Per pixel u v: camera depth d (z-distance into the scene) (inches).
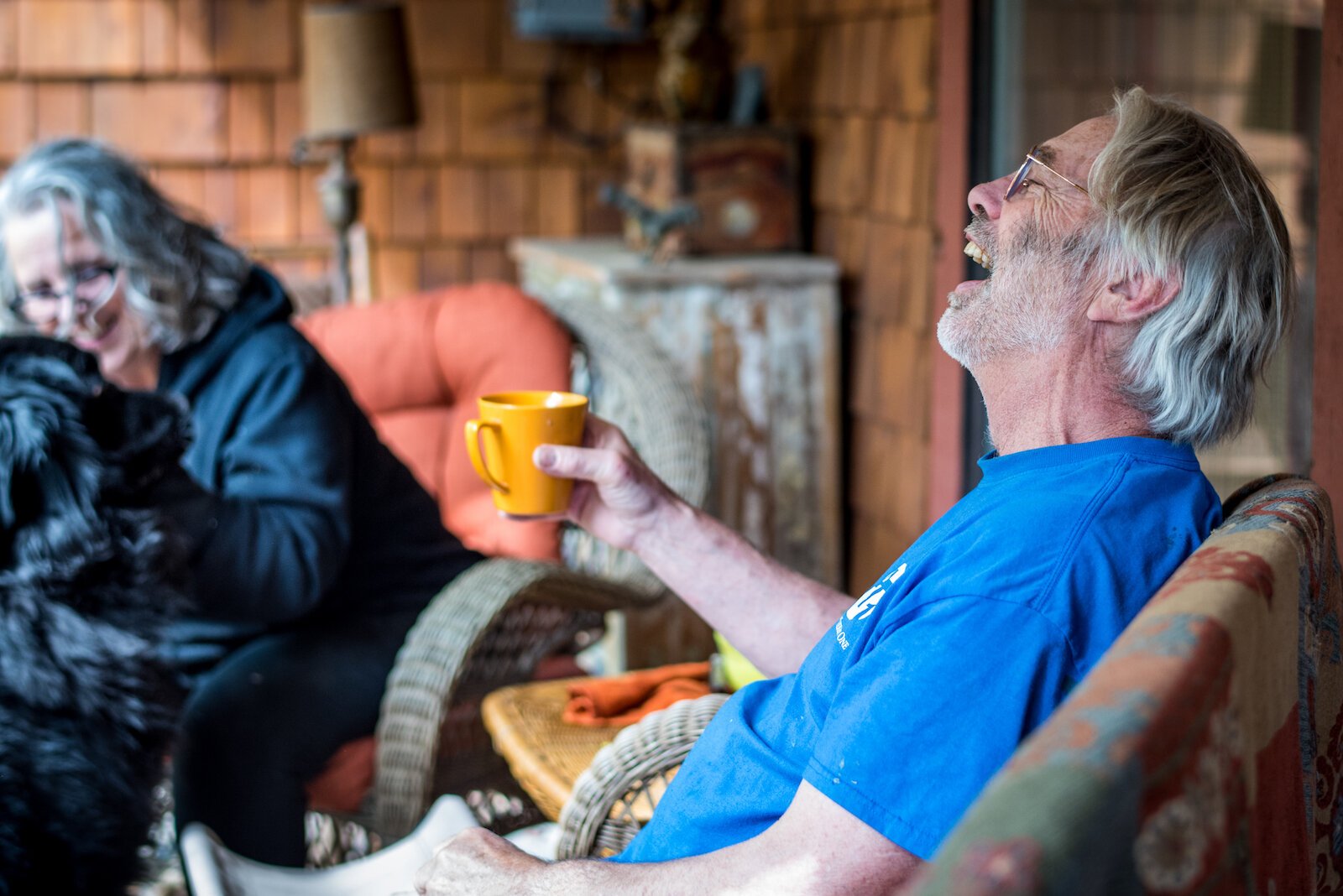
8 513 56.5
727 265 128.3
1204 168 39.9
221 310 78.1
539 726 67.5
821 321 129.0
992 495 39.9
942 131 112.6
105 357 75.7
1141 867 22.3
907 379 121.1
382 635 78.5
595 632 89.1
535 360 99.1
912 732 35.0
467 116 154.6
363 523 81.2
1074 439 41.2
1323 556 39.1
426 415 103.4
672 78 136.6
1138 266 39.5
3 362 59.5
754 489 128.9
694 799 43.8
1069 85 98.3
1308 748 36.7
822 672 41.0
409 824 70.9
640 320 124.0
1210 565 32.3
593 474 54.7
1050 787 20.8
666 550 56.1
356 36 131.0
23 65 142.8
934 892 19.0
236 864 55.3
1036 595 35.9
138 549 61.1
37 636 57.1
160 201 76.6
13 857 52.9
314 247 150.6
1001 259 42.1
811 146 139.0
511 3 152.9
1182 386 39.7
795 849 36.3
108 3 143.9
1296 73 76.7
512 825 78.7
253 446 74.8
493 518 98.6
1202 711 25.1
